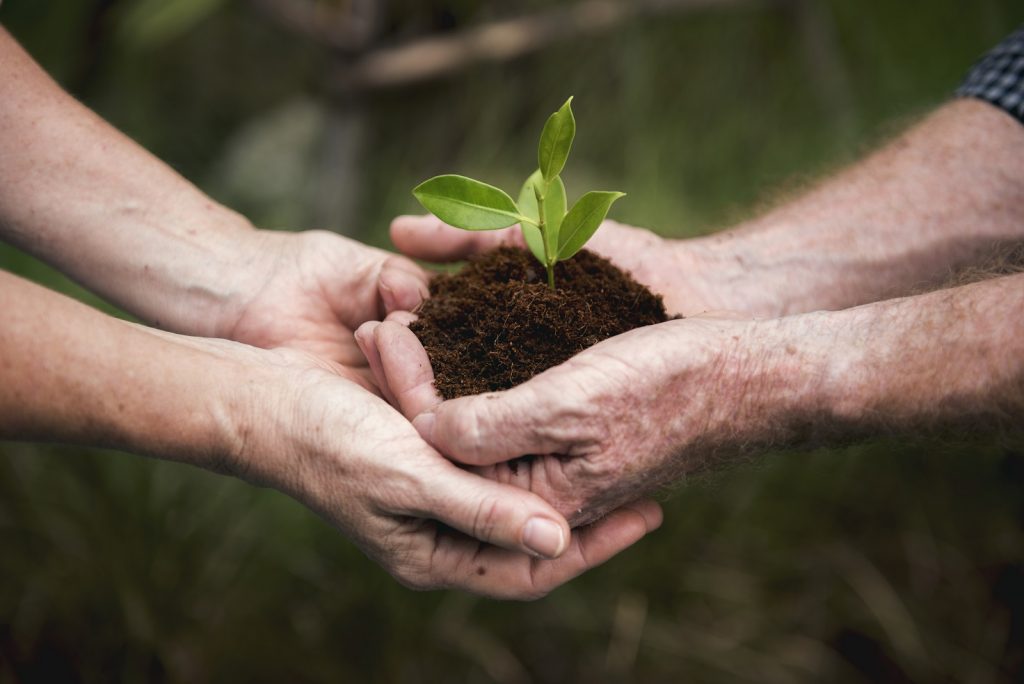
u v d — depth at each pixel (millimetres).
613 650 948
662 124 1259
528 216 743
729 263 815
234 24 1265
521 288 736
